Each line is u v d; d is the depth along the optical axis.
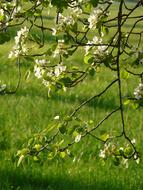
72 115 6.07
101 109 15.51
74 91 17.62
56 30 5.52
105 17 5.54
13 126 13.00
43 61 5.76
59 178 9.77
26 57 5.63
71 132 6.02
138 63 5.68
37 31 34.41
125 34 6.14
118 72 5.81
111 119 14.20
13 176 9.75
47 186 9.53
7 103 15.27
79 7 5.50
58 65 5.75
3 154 10.87
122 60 5.89
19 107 14.91
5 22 5.57
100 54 5.50
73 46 5.57
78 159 10.27
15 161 10.34
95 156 11.02
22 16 5.62
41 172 9.96
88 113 14.69
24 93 17.16
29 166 10.27
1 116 13.91
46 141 6.35
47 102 15.75
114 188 9.55
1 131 12.45
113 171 10.34
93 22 5.51
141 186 9.73
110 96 17.41
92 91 17.97
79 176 9.88
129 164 10.66
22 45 5.63
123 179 9.92
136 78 20.61
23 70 20.59
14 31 33.41
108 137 6.39
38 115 14.27
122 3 5.59
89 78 20.27
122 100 6.11
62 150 6.40
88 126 6.16
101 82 19.66
